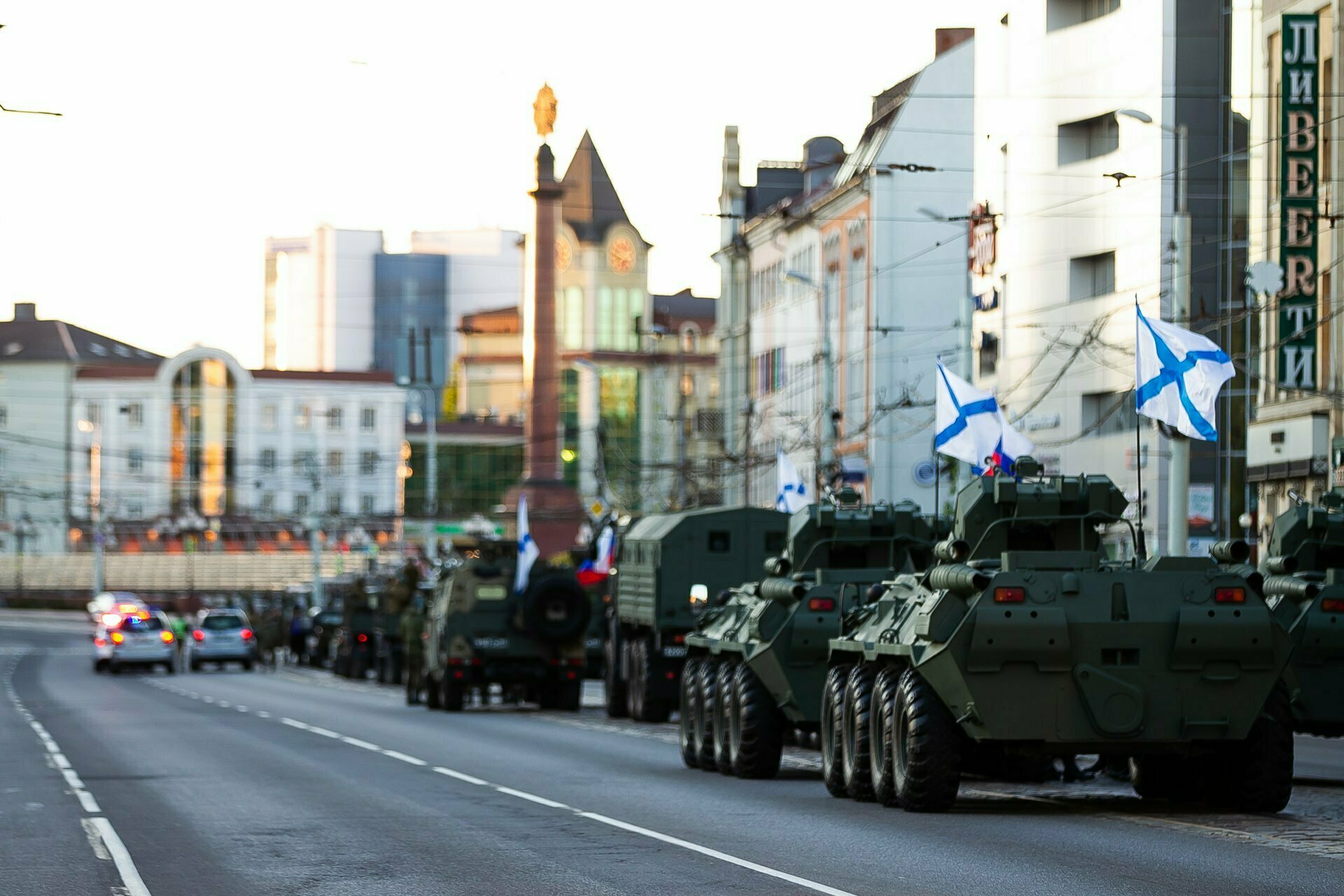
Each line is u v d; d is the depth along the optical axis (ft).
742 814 83.51
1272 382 221.87
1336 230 211.00
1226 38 252.21
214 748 133.18
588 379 624.18
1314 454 214.07
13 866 69.21
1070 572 80.48
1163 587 80.28
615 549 180.34
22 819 85.97
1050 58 276.21
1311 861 64.95
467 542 199.52
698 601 122.52
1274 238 224.94
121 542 604.49
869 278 335.67
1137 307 121.80
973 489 87.76
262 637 356.38
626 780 104.01
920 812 82.84
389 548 608.19
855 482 333.62
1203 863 64.39
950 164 335.26
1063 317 273.75
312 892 61.11
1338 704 104.53
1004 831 75.10
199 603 554.05
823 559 112.06
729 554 162.91
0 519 621.72
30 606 594.65
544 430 494.18
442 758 121.80
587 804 89.25
